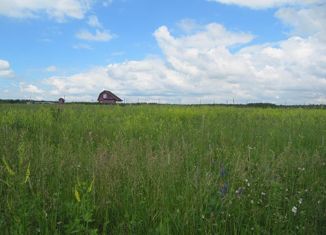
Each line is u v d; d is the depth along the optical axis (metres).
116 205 3.93
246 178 4.61
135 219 3.62
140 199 4.02
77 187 3.83
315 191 4.58
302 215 3.83
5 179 4.38
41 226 3.37
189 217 3.54
